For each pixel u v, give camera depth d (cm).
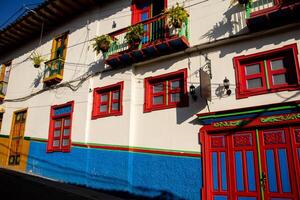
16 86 1550
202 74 780
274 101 729
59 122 1223
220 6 881
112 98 1062
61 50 1363
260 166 708
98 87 1107
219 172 761
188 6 956
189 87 873
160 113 915
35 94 1393
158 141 891
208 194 750
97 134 1045
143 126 942
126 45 1056
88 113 1102
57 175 1125
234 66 807
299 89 702
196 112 838
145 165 897
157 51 941
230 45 834
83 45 1240
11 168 1304
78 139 1095
